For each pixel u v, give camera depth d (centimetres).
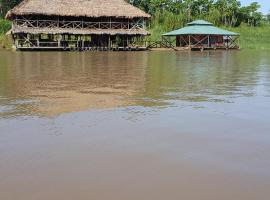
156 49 4291
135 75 1356
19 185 361
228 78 1266
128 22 4009
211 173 390
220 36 4497
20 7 3594
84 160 425
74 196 341
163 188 356
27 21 3641
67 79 1212
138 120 614
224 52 3750
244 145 483
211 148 470
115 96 861
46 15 3669
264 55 3122
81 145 477
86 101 792
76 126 571
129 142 491
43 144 479
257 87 1030
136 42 4381
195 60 2372
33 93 901
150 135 525
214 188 356
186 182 369
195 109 708
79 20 3897
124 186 360
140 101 794
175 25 5881
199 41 4347
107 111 686
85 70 1560
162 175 385
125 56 2847
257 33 5603
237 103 774
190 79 1228
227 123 597
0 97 839
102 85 1063
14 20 3641
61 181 370
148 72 1483
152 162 421
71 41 3912
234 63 2083
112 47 4000
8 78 1227
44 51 3616
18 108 711
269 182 369
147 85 1067
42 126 570
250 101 799
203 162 421
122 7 3941
